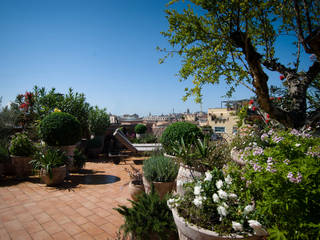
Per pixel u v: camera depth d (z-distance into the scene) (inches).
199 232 69.9
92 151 401.1
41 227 129.8
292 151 70.4
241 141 142.8
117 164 339.6
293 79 133.4
